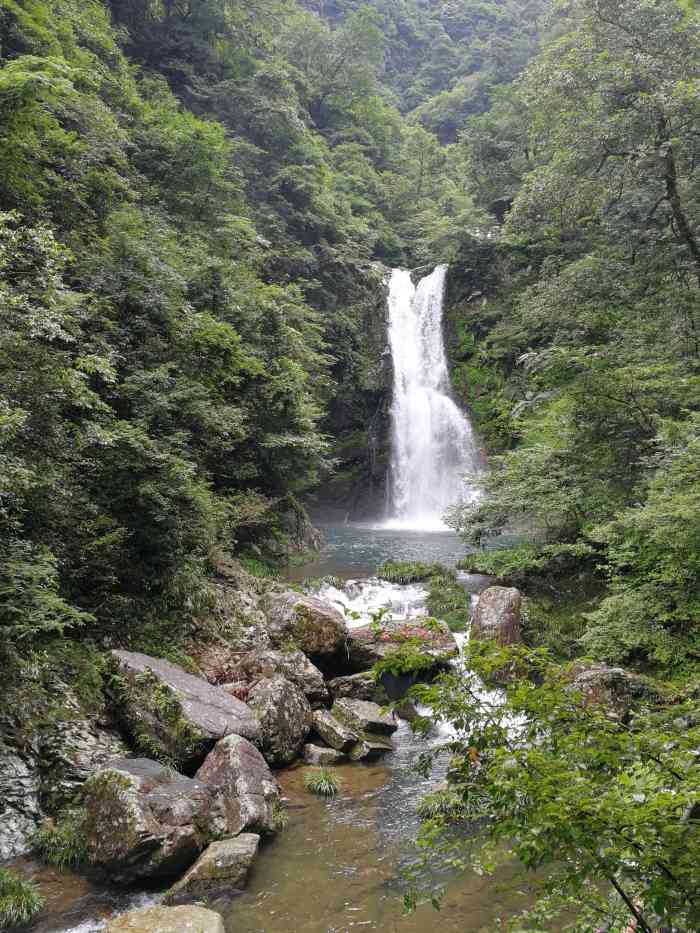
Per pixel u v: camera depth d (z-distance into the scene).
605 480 11.27
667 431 9.51
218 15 40.12
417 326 41.59
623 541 12.11
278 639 11.67
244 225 28.11
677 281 16.31
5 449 8.38
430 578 16.77
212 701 8.93
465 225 43.50
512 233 33.81
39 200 14.48
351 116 55.97
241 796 7.20
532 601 14.40
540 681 10.05
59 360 9.12
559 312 18.91
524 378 32.72
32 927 5.57
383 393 38.25
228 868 6.17
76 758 7.68
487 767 2.71
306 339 29.27
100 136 19.98
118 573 10.98
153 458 11.02
